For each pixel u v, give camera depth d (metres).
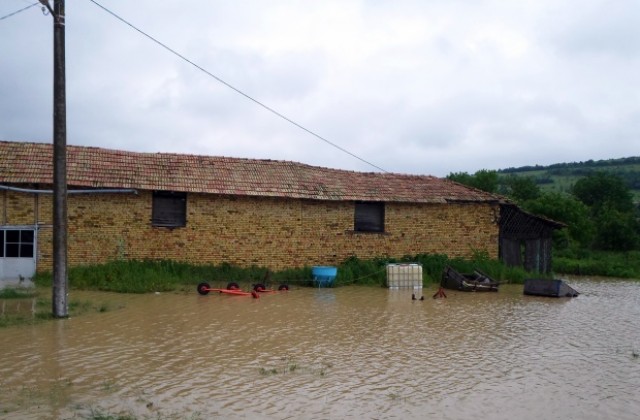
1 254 20.09
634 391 9.31
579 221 47.50
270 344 12.06
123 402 8.16
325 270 22.25
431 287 23.31
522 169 125.00
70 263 20.58
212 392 8.76
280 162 26.41
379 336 13.17
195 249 22.36
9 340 11.62
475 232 27.36
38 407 7.80
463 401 8.66
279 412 7.98
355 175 27.20
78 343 11.52
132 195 21.47
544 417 8.08
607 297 22.28
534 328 14.63
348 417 7.88
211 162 24.55
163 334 12.66
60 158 13.92
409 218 26.16
